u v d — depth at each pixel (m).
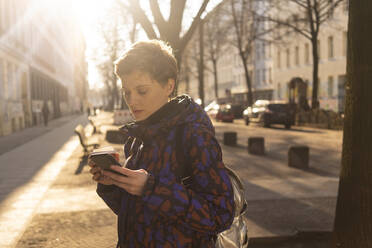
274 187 7.88
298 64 46.62
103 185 1.76
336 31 38.81
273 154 13.23
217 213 1.52
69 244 4.91
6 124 22.67
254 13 29.86
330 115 25.31
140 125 1.62
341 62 38.38
